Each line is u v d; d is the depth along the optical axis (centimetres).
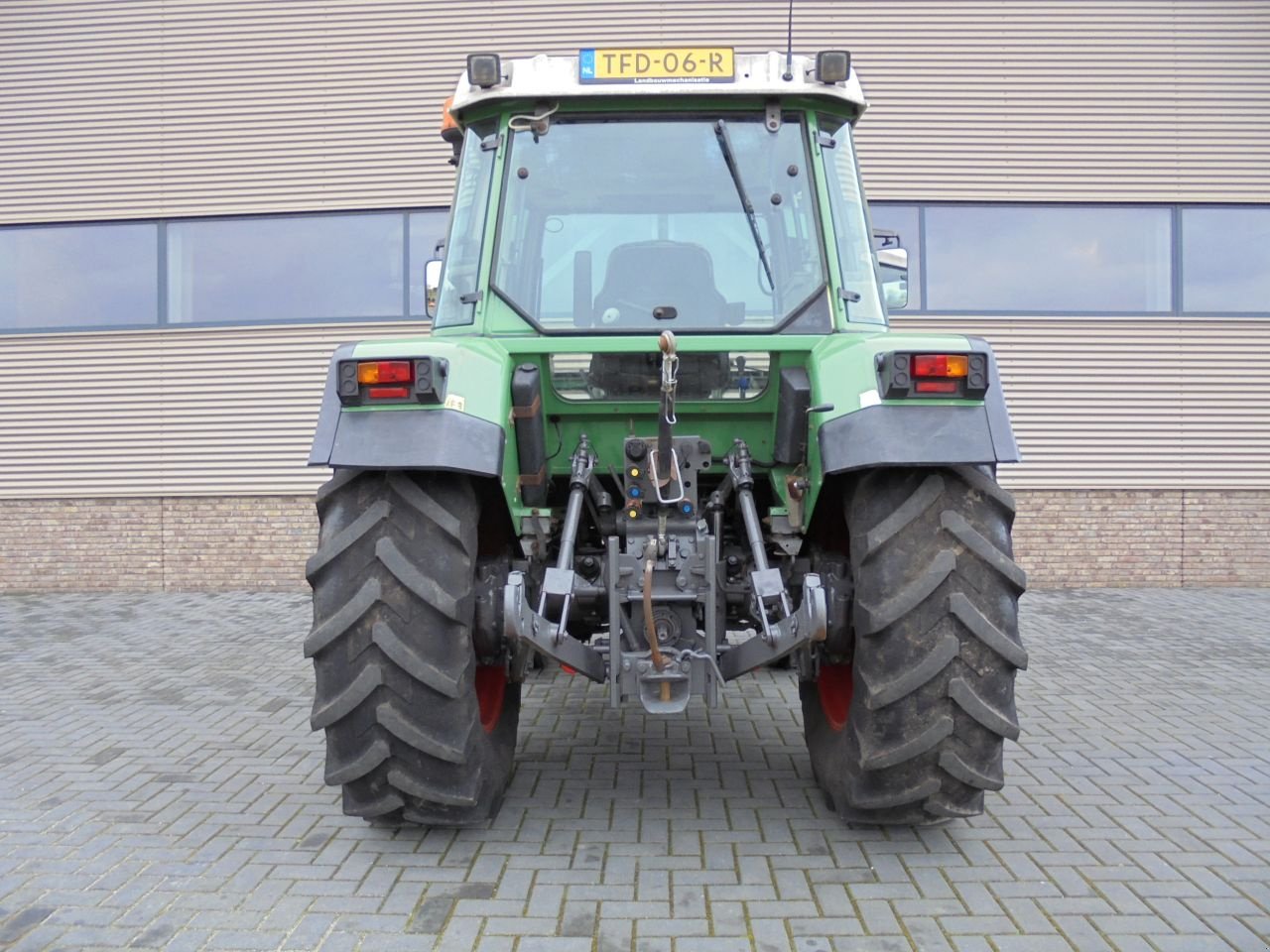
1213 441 1001
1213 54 997
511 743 405
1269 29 998
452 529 322
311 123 1013
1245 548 1002
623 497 384
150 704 580
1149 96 998
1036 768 450
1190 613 863
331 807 404
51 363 1034
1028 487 999
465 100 391
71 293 1041
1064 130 999
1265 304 1010
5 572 1035
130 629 829
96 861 350
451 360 325
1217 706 558
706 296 384
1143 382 999
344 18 1009
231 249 1027
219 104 1020
